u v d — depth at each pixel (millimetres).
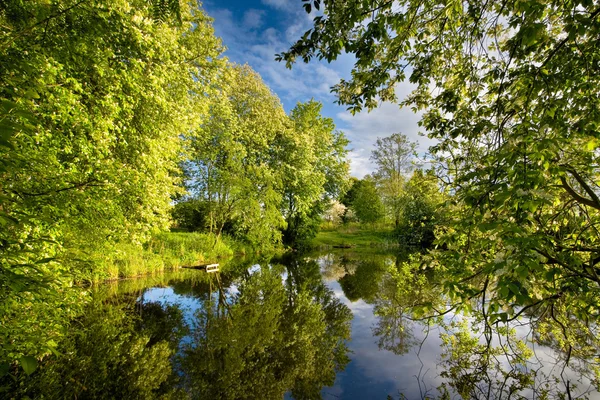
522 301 1514
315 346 6727
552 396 3959
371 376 5176
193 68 9055
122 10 4895
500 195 1652
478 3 2764
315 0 2447
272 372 5629
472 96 3486
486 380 4535
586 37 2600
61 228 4566
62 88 4305
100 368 5484
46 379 4832
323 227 39438
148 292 10695
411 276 8633
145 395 4840
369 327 7641
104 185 4617
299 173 21641
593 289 2279
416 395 4449
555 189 2383
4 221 1463
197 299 10312
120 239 7129
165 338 7082
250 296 11023
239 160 18781
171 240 17469
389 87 3715
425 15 3268
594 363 4336
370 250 24953
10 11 3234
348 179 27172
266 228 20859
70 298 4492
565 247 2369
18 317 3250
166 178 8227
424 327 7129
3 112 1352
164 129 8156
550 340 5391
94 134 5359
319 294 11242
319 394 4758
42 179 3625
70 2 3389
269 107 20281
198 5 9781
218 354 6438
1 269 1786
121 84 6172
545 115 2133
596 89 2482
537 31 1768
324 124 25891
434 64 3562
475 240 2670
